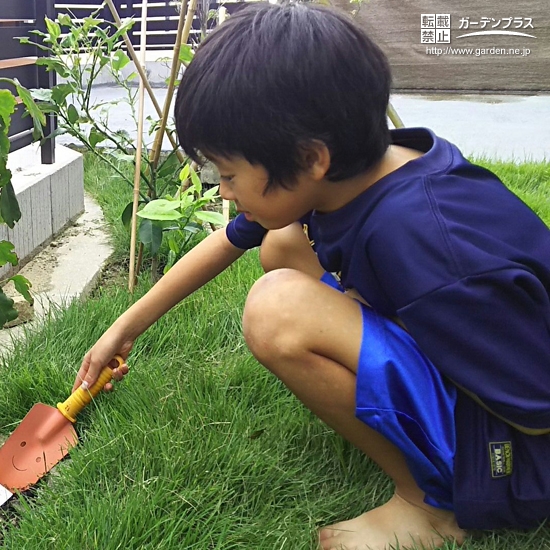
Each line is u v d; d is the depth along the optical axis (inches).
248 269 81.8
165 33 201.0
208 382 57.6
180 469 47.0
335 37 35.6
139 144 78.7
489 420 40.1
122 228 97.5
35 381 58.6
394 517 43.5
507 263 37.0
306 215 48.8
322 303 40.6
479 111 177.3
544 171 130.6
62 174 100.2
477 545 42.4
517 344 37.9
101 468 48.3
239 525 43.9
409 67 186.1
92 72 80.5
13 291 80.2
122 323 53.3
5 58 93.3
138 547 41.6
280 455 49.8
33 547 41.6
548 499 39.4
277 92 34.6
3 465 50.6
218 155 37.2
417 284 36.7
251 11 37.3
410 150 43.8
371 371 39.1
